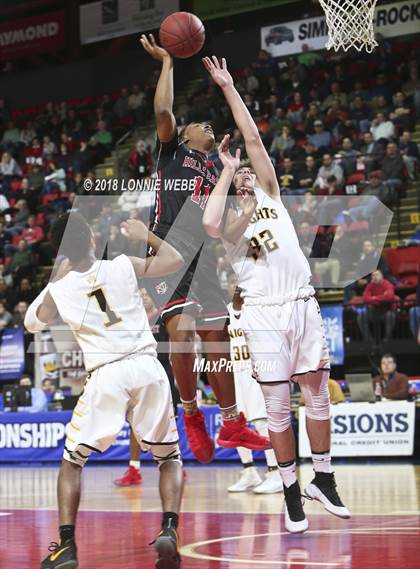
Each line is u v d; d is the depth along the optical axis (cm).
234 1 1825
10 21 2125
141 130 1767
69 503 366
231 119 1623
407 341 1134
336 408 987
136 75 1984
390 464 951
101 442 370
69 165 1798
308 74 1712
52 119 1973
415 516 550
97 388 372
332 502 467
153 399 379
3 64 2141
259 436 523
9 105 2133
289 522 460
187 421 490
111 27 1992
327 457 468
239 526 531
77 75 2055
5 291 1417
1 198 1705
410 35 1677
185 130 475
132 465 836
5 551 460
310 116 1578
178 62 1872
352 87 1650
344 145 1445
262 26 1809
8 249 1562
